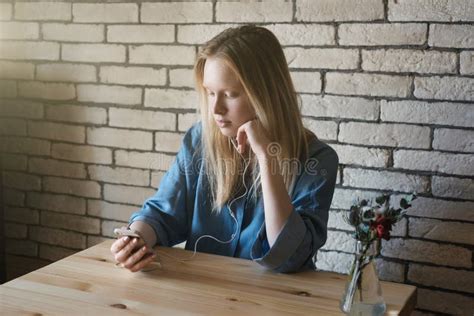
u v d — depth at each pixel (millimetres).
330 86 1995
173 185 1710
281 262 1373
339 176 2023
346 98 1979
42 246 2633
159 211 1675
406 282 1987
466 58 1806
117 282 1317
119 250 1413
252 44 1527
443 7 1811
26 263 2678
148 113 2314
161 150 2316
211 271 1394
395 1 1869
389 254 1996
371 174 1979
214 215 1672
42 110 2521
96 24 2348
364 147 1977
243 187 1656
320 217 1525
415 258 1962
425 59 1855
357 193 2004
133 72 2312
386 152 1949
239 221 1641
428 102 1873
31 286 1288
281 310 1181
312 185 1569
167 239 1659
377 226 1141
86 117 2439
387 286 1324
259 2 2057
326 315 1160
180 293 1260
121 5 2287
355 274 1167
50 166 2551
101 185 2463
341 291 1280
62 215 2566
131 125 2355
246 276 1364
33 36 2480
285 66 1610
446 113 1854
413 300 1300
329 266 2090
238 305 1203
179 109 2256
